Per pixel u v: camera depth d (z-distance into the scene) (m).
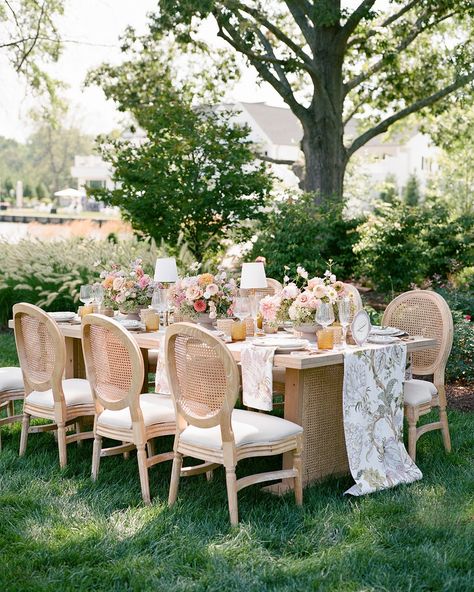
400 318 5.55
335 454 4.72
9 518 3.95
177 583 3.27
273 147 38.09
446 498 4.28
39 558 3.48
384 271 12.13
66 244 11.10
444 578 3.35
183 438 4.08
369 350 4.54
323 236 11.04
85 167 52.50
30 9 14.78
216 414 3.88
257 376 4.33
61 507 4.11
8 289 10.30
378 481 4.44
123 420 4.34
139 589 3.24
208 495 4.30
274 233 11.00
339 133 14.34
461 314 7.60
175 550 3.57
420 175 38.56
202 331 3.82
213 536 3.75
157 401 4.62
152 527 3.82
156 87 15.68
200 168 11.68
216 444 3.93
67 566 3.42
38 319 4.74
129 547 3.62
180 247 11.78
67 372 5.78
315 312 4.76
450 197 20.70
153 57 15.77
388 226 12.10
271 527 3.84
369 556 3.54
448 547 3.64
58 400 4.77
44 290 10.13
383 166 40.44
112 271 5.93
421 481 4.63
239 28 12.85
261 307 5.01
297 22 14.30
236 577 3.33
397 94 15.85
